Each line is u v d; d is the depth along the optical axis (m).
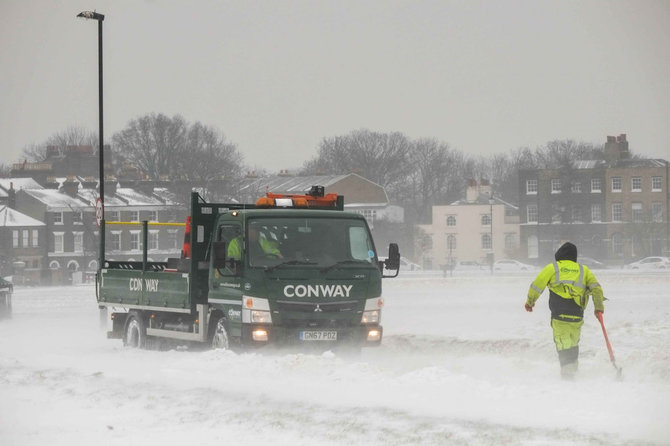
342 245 44.62
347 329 43.91
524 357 47.66
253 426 27.77
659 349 44.41
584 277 36.75
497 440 24.61
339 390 33.69
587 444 23.94
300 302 43.28
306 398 32.16
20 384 38.28
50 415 30.98
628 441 24.12
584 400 30.05
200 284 47.78
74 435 27.58
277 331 43.06
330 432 26.38
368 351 51.97
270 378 37.38
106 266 59.25
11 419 30.34
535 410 28.77
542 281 36.97
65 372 41.50
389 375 36.72
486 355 48.19
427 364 44.06
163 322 52.00
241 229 44.09
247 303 43.09
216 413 30.03
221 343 45.84
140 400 33.25
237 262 43.81
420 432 25.91
